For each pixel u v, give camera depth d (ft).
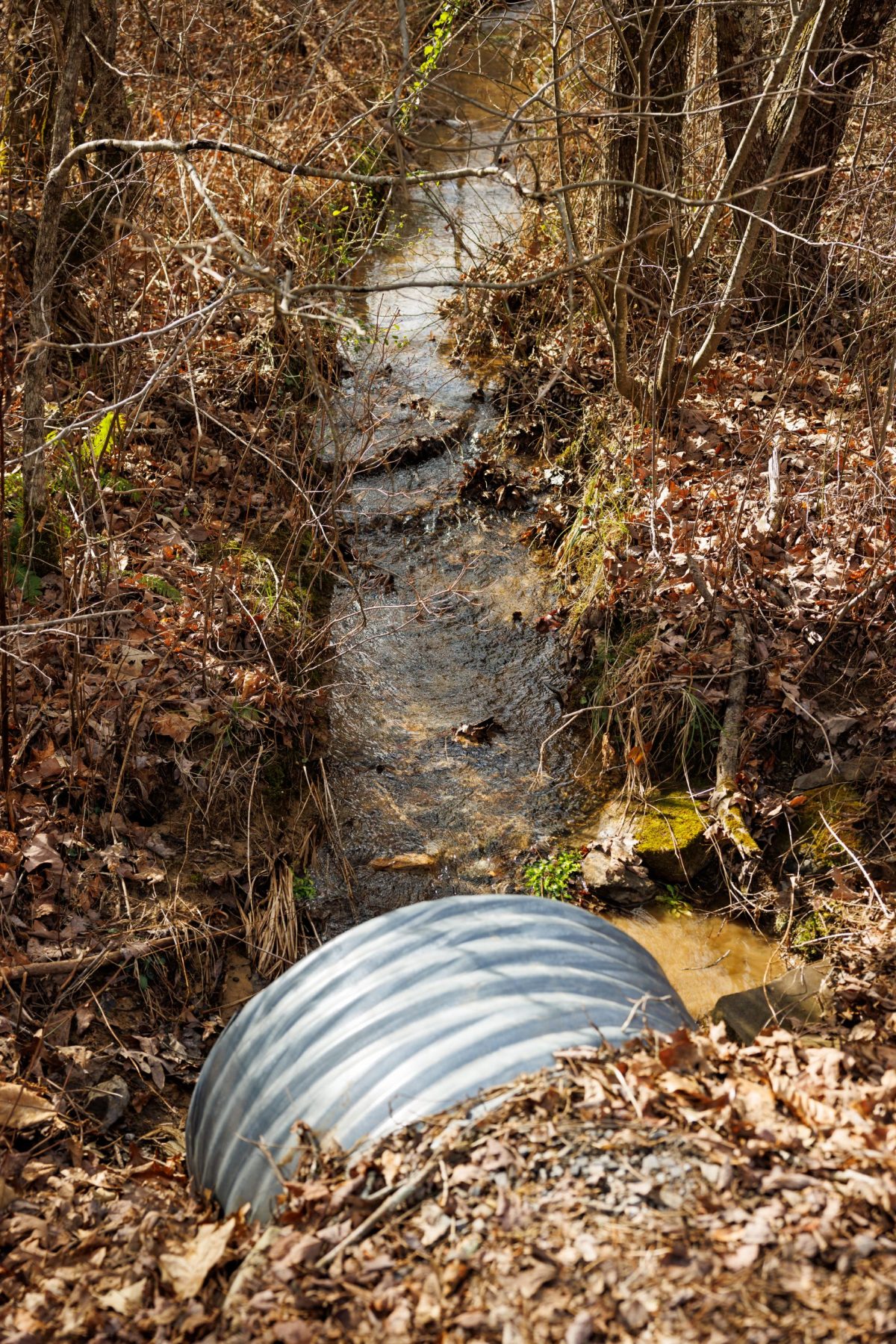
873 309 24.48
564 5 27.71
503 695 21.12
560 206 20.94
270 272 12.00
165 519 21.74
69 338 23.40
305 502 23.26
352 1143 9.20
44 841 15.25
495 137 39.68
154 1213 10.27
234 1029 10.83
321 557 23.52
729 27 25.23
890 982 13.94
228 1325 8.27
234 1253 9.29
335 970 10.54
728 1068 10.01
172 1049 13.99
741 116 26.02
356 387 28.50
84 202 23.21
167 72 28.40
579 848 17.97
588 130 27.55
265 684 19.10
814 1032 13.08
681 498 22.25
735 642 19.39
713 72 28.40
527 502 25.75
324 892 17.15
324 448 25.82
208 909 15.72
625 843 17.49
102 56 22.06
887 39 26.30
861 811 17.03
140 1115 13.14
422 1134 9.00
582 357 27.50
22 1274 9.66
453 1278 7.96
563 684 21.09
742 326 27.43
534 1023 9.69
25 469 17.99
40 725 16.70
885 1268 7.55
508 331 30.07
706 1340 7.19
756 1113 9.18
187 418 24.41
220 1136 10.31
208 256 12.01
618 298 22.17
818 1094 9.81
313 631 21.40
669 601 20.44
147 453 22.66
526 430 27.25
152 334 13.75
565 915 11.11
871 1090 10.00
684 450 23.73
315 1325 7.93
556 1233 8.08
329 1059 9.82
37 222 22.79
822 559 20.38
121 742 17.10
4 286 15.97
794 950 15.94
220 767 17.69
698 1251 7.79
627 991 10.34
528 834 18.34
